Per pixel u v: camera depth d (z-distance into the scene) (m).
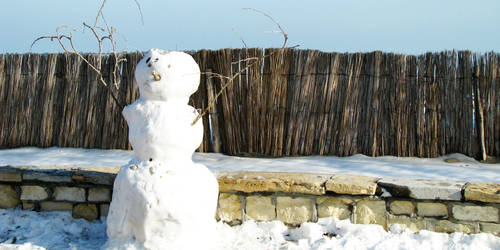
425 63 6.80
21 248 3.82
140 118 3.70
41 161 6.77
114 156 7.10
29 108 7.86
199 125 3.84
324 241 3.89
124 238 3.60
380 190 4.07
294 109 7.05
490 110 6.73
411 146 6.85
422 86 6.81
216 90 7.30
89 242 4.05
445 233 3.96
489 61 6.68
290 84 7.08
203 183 3.71
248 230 4.20
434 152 6.80
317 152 7.07
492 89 6.71
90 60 7.65
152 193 3.48
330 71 6.96
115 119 7.58
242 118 7.20
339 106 6.98
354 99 6.95
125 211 3.56
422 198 3.98
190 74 3.79
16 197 4.73
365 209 4.13
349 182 4.13
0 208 4.74
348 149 6.97
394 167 6.14
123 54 7.49
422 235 3.94
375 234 3.97
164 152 3.63
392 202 4.09
